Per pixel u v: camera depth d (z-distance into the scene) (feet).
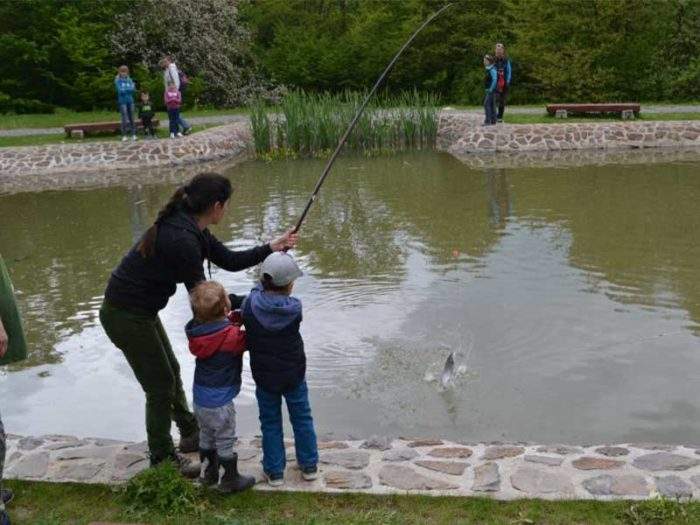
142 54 80.89
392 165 52.19
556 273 26.25
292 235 13.39
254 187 45.42
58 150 55.31
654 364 18.66
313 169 51.70
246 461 12.95
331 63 85.87
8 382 19.25
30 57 77.97
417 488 11.79
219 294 11.39
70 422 17.08
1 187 49.19
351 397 17.43
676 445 13.76
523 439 15.35
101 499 11.81
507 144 56.54
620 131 56.59
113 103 81.25
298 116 58.29
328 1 99.30
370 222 35.19
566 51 77.71
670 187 40.27
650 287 24.40
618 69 78.07
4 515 10.79
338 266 28.12
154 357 11.86
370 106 60.44
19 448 13.74
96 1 82.02
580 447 13.20
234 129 62.18
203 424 11.66
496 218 34.96
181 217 11.50
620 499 11.18
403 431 15.83
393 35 85.40
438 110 65.77
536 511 10.94
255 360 11.68
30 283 27.53
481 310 22.80
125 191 45.80
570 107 62.75
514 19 84.38
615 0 74.95
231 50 83.82
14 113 77.66
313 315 22.84
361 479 12.12
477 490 11.66
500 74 58.65
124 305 11.56
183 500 11.39
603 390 17.40
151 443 12.39
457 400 17.12
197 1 82.74
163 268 11.50
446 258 28.73
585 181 43.11
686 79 76.54
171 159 55.47
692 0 80.28
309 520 10.85
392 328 21.59
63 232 35.58
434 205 38.42
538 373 18.40
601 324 21.34
